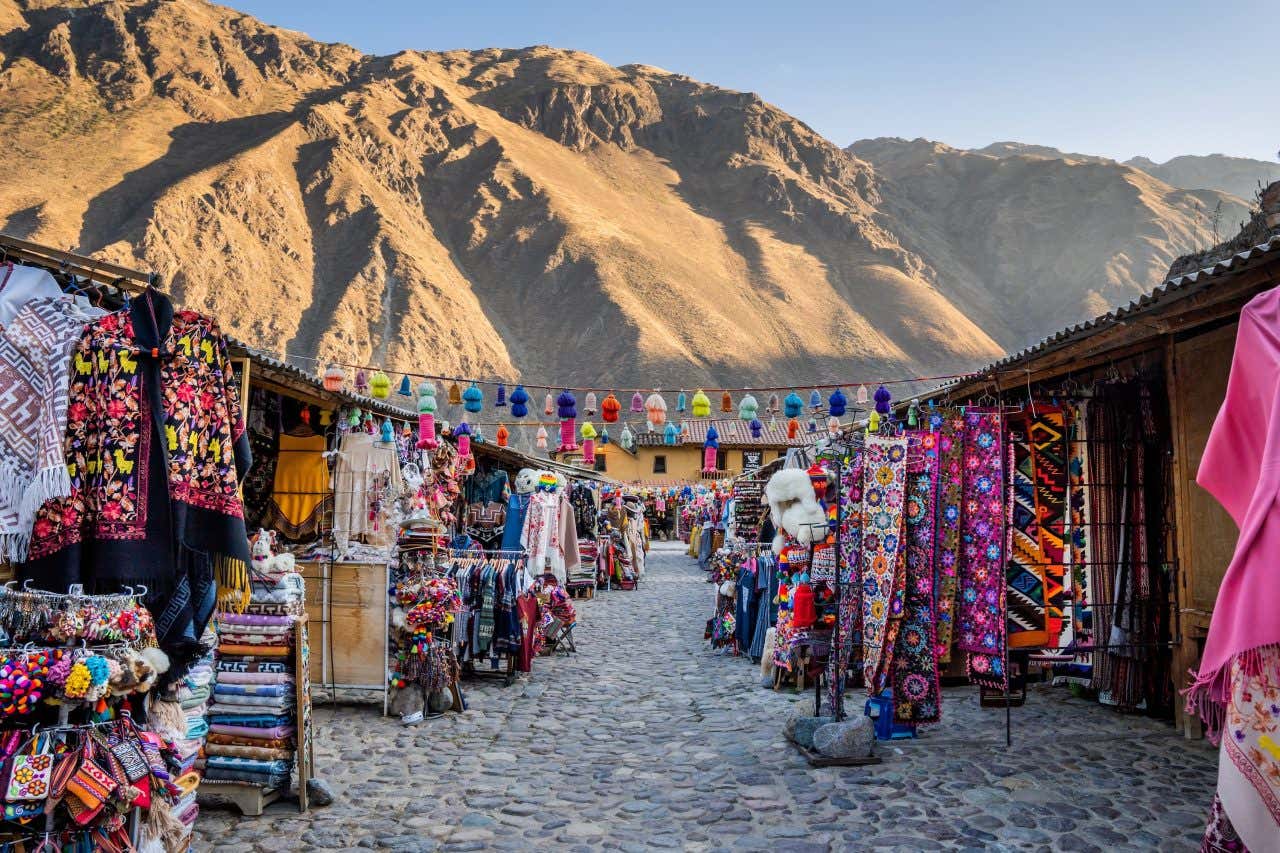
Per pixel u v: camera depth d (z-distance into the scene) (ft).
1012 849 15.62
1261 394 11.85
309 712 18.43
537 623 36.50
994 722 24.30
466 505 50.34
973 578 23.25
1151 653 24.77
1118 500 25.57
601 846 15.98
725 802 18.31
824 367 371.97
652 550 129.08
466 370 332.80
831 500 26.99
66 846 11.12
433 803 18.30
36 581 12.17
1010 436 23.63
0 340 12.34
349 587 25.95
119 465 12.56
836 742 20.90
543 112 634.84
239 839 16.22
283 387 25.12
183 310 13.50
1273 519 10.84
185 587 13.24
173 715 13.29
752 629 37.22
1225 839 11.14
